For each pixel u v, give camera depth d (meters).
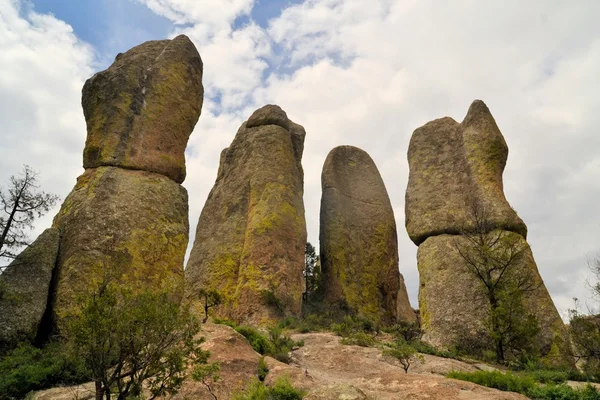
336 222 41.97
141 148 25.58
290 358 18.66
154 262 22.55
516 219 28.67
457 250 29.38
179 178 26.89
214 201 39.44
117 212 22.42
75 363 13.85
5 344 16.75
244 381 13.28
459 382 11.65
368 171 47.56
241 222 35.31
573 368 22.36
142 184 24.27
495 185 30.62
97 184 23.05
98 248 20.83
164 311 9.77
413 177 35.25
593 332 22.05
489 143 32.31
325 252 40.75
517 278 25.52
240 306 29.97
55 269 20.17
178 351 9.70
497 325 23.55
